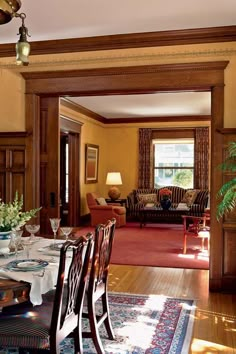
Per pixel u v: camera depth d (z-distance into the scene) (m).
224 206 3.81
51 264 2.43
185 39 4.17
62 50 4.47
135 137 10.61
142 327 3.24
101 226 2.58
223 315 3.52
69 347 2.88
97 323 2.73
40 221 4.84
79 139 8.90
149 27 4.03
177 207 9.00
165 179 10.55
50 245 2.97
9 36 4.28
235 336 3.08
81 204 9.20
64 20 3.83
